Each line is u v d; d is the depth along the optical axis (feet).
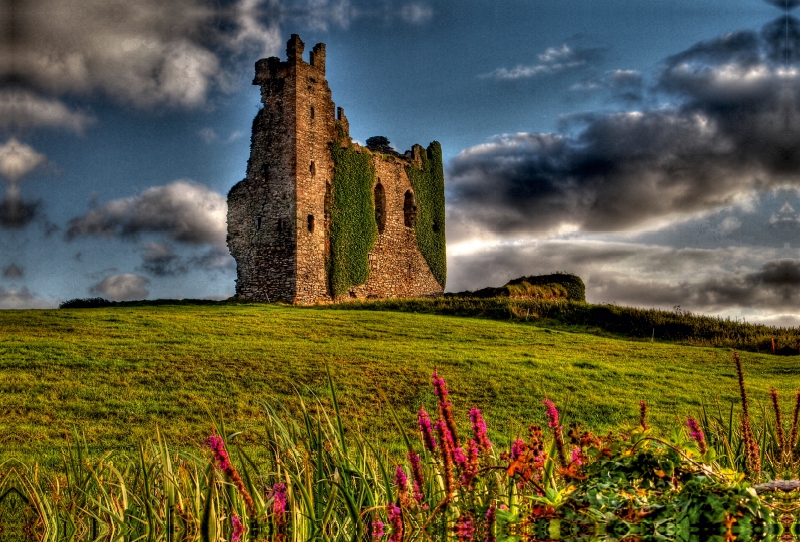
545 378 78.02
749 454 21.24
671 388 76.43
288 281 162.71
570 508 13.35
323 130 173.58
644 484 15.23
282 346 92.43
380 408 63.16
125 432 53.83
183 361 79.51
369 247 183.42
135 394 65.57
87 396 64.34
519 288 186.60
